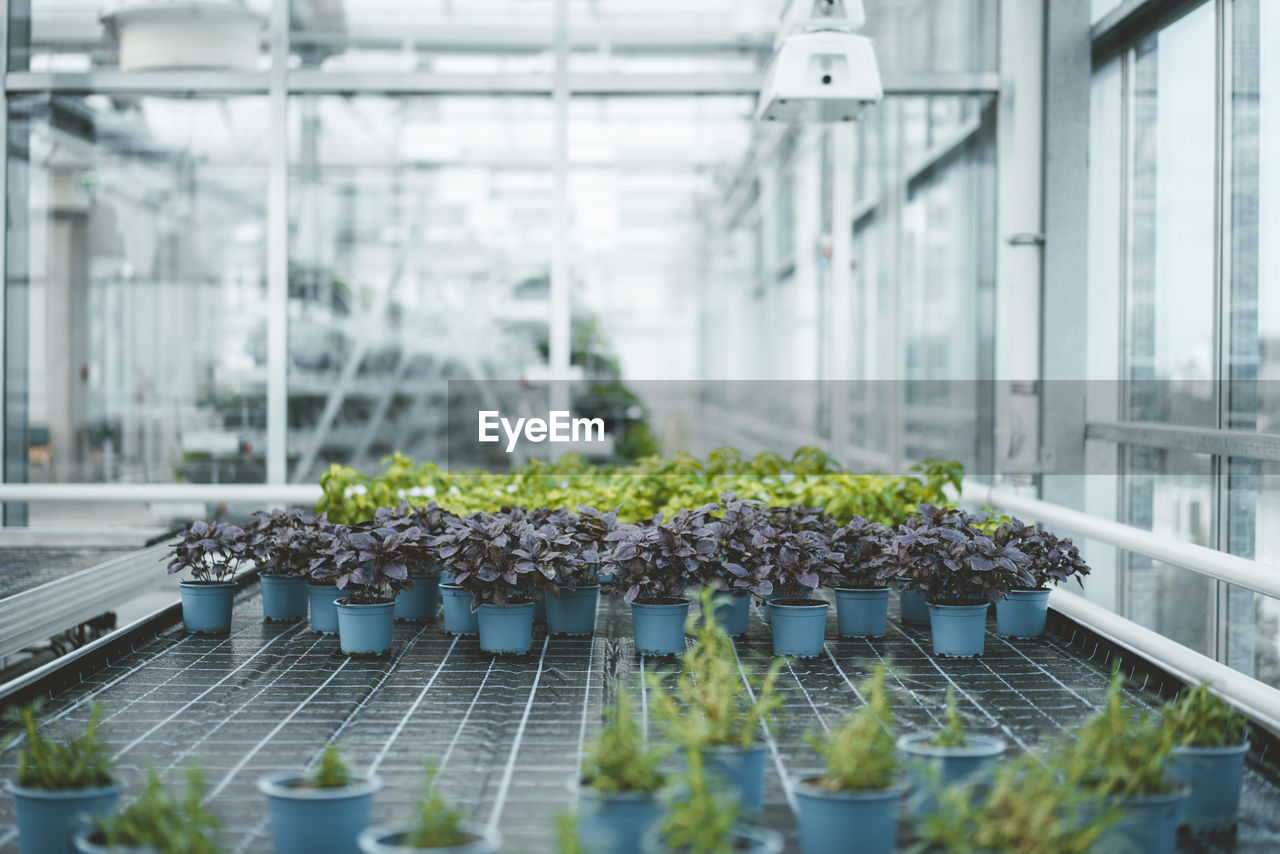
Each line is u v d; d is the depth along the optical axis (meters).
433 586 5.07
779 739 3.31
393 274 7.04
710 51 6.95
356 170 7.02
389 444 7.06
